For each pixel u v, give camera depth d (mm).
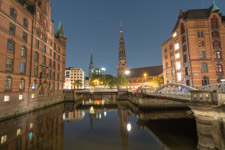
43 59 34656
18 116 23812
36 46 30969
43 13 34125
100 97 79500
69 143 13883
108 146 13227
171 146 13188
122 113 31188
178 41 38625
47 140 14508
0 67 20250
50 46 38062
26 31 26969
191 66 32719
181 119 24125
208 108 10438
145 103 30031
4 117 20672
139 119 24688
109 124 21766
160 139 15164
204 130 10766
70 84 121562
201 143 10797
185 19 35844
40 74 32094
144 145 13516
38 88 31328
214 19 34000
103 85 82250
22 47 26078
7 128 17750
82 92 54188
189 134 16859
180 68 37750
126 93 57062
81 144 13703
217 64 32688
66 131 17922
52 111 31500
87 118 26094
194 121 22781
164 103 30188
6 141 13883
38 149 12258
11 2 22812
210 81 31688
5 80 21406
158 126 20328
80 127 19953
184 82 35406
